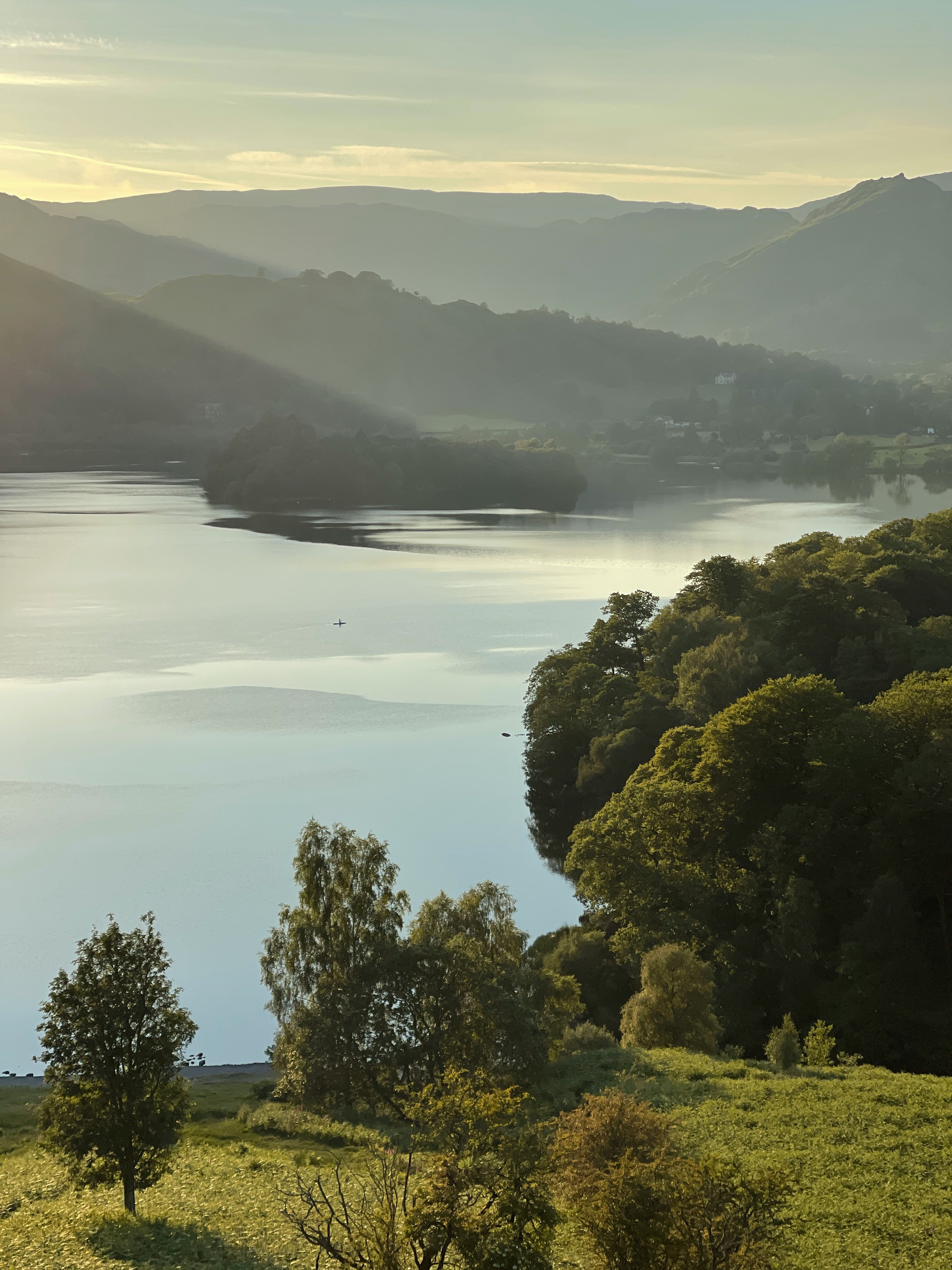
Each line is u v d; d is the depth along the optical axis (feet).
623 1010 210.18
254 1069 245.65
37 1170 150.00
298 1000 184.24
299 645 617.62
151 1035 121.90
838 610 441.68
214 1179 136.77
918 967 217.15
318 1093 173.17
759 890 248.32
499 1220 79.82
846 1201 123.75
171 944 293.43
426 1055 169.27
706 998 203.82
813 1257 110.11
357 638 634.84
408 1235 78.07
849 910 239.91
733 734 271.08
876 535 586.86
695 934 244.63
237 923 304.09
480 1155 84.64
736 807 269.64
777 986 228.43
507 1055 168.45
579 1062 183.21
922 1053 199.93
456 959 176.65
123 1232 114.01
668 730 356.79
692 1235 79.00
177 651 603.26
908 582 500.74
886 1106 155.94
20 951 286.87
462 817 388.57
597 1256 82.23
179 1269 102.27
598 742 399.24
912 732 263.70
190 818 374.63
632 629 493.36
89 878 327.88
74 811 377.50
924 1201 124.16
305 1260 104.27
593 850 264.93
